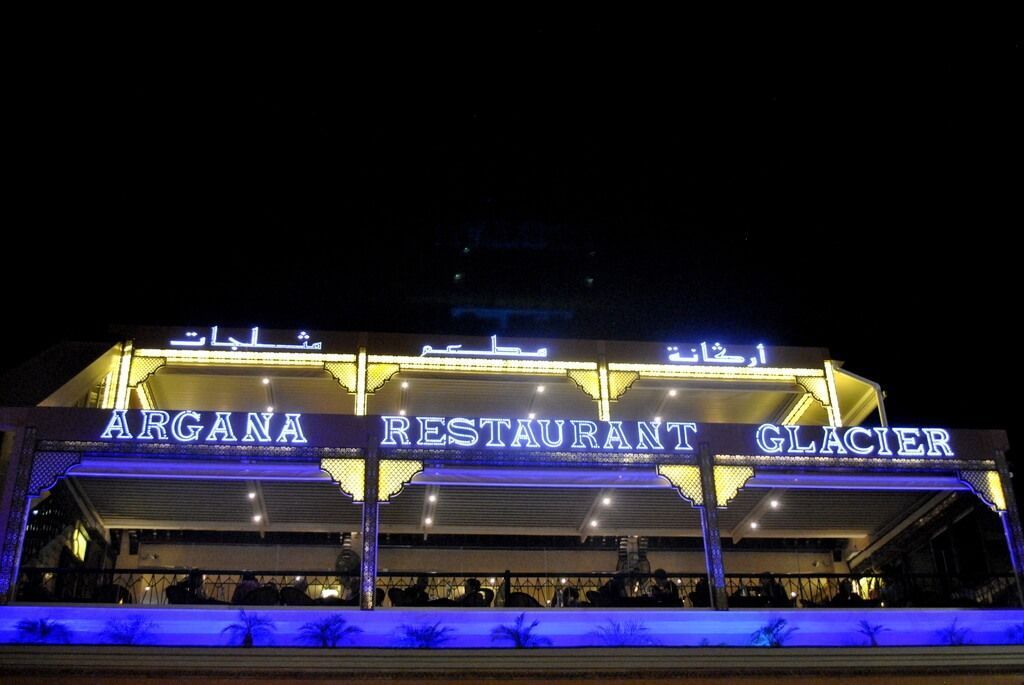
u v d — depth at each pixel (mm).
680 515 18781
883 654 13852
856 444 15641
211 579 18922
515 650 13203
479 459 14797
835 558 20844
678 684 13273
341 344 19703
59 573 15008
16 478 13734
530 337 20391
